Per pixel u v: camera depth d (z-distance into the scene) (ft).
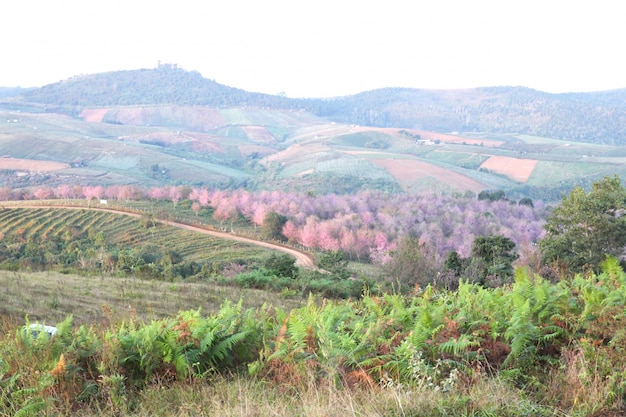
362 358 19.13
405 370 17.79
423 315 20.81
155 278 103.35
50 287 72.38
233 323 21.61
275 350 21.17
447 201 535.19
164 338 20.59
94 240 335.88
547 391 16.58
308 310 23.73
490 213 457.27
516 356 18.52
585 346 17.92
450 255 117.39
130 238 351.67
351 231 335.88
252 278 99.86
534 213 493.77
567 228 122.83
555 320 20.36
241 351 21.57
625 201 120.06
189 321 22.04
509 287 28.09
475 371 17.60
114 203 453.58
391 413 14.80
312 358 19.58
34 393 17.67
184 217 418.51
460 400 15.19
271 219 358.43
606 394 15.11
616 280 26.04
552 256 116.57
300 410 15.76
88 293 70.18
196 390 18.74
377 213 448.24
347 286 99.04
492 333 19.51
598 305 20.63
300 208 445.37
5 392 17.90
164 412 17.40
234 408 16.38
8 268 106.32
